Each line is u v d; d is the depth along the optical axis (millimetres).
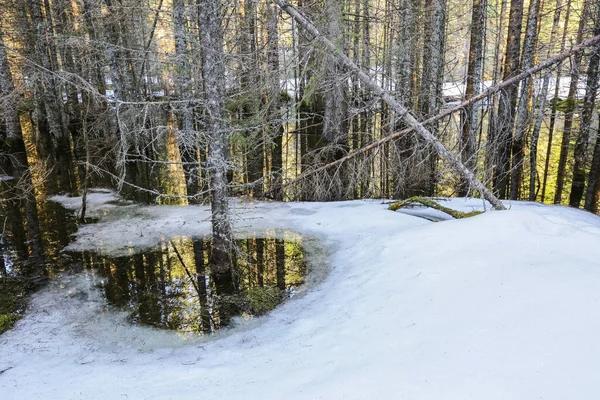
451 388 3174
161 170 16734
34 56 15852
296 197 13297
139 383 4504
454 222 7633
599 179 11664
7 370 5000
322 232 9562
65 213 11461
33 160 17906
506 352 3533
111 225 10461
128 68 17688
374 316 5215
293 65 8109
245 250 8781
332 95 12539
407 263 6547
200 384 4324
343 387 3461
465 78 11992
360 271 7031
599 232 7023
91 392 4367
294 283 7352
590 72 10266
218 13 6727
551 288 4523
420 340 4195
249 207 11594
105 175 15789
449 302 4895
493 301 4582
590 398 2775
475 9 13977
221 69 6887
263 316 6320
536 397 2896
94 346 5621
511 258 5730
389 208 10508
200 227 10227
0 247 9172
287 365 4441
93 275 7828
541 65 8227
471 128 11805
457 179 12250
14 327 6098
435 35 12570
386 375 3547
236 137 8766
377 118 17234
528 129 13945
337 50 7488
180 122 19375
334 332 5137
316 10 8953
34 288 7320
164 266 8172
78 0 13891
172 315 6449
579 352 3299
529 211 7332
